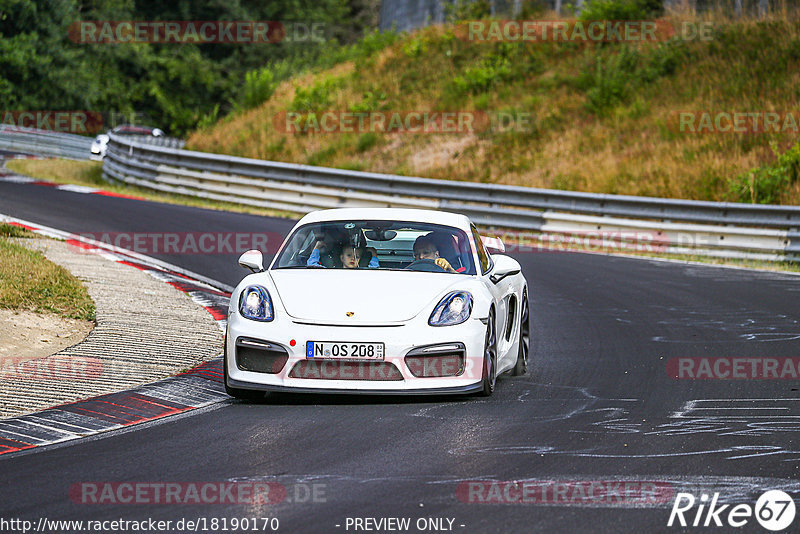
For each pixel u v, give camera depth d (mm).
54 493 16859
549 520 15375
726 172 81125
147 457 19297
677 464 18891
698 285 51094
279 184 87625
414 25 159500
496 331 26281
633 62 108000
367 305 24422
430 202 80750
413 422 22406
